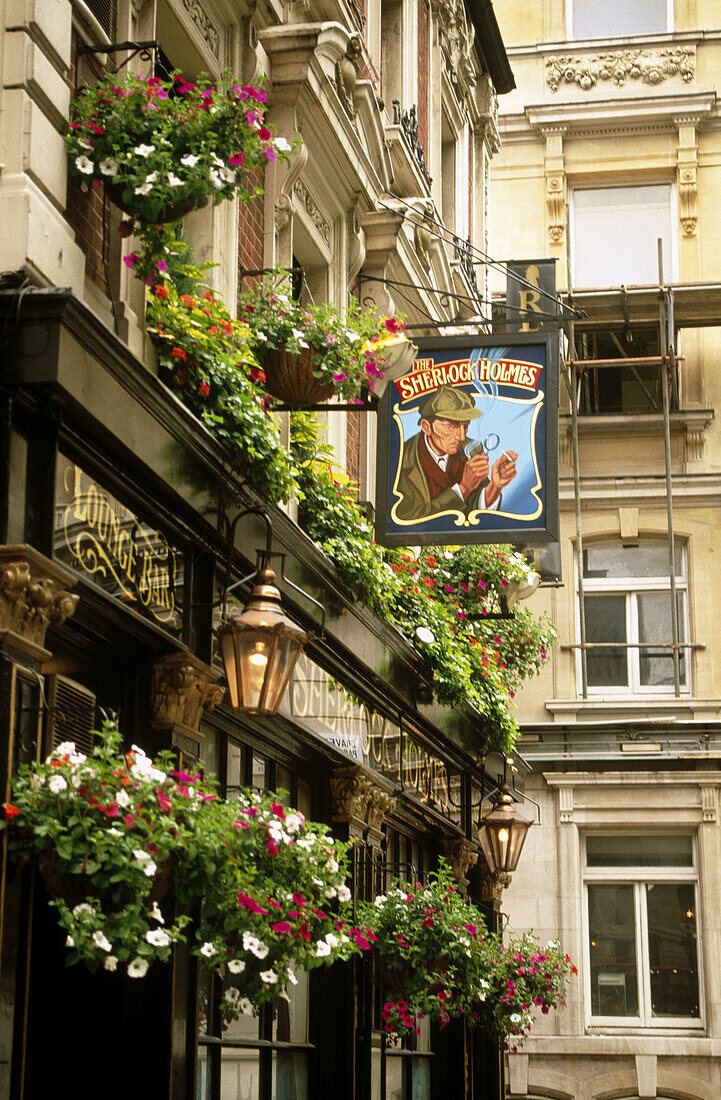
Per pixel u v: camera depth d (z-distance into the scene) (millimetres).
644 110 24844
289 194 10664
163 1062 7098
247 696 7023
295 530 9164
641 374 24016
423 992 10727
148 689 7625
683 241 24547
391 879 12305
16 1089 5773
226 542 8117
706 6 25375
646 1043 20438
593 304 23328
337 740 10695
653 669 22688
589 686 22750
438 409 10828
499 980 13430
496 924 16500
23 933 5914
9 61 6594
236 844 6531
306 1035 10266
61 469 6555
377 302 12898
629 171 25062
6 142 6520
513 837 13953
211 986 8344
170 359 7781
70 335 6199
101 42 7445
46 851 5879
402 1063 12883
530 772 21828
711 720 21484
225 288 9312
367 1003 10797
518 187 25234
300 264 12016
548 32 25828
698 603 22609
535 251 24969
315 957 7180
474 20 20297
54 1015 7238
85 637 7199
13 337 6109
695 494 23000
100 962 6785
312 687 10156
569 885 21359
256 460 8125
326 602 10062
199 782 6590
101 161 6926
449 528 10609
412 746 13047
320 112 10992
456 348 10906
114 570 7066
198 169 6879
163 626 7590
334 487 10773
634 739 21656
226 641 7109
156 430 7145
